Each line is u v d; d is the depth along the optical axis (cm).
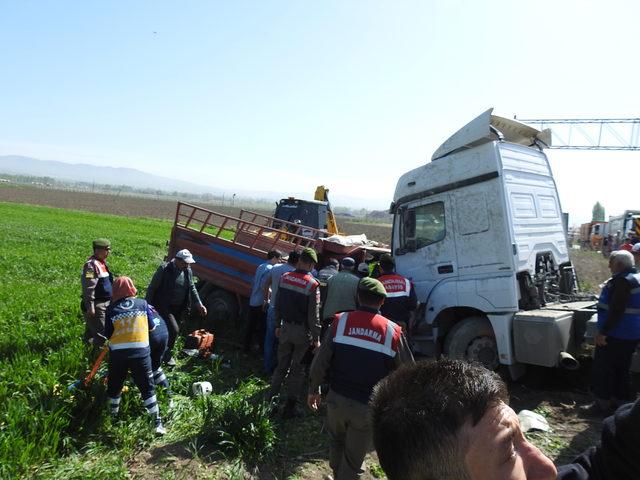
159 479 450
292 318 620
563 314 669
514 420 122
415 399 121
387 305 681
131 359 529
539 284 743
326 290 745
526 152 778
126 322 534
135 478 450
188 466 473
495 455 113
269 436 510
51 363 651
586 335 665
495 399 121
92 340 721
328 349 411
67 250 1862
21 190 9300
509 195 703
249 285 924
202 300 992
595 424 594
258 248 977
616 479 141
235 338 916
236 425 518
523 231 720
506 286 680
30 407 508
